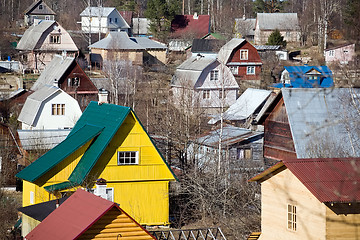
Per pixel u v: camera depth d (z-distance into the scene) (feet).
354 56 260.42
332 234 168.35
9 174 318.65
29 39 631.15
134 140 251.39
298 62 615.98
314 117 268.62
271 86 515.09
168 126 314.76
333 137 242.58
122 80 480.64
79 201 175.32
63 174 248.52
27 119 412.57
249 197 237.45
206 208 246.88
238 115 443.73
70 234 160.15
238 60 590.96
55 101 411.95
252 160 296.51
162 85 507.71
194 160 287.89
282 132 293.23
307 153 241.96
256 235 194.59
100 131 251.80
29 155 328.29
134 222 167.53
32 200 248.93
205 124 394.93
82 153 251.80
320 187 168.76
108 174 248.73
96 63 642.22
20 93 469.16
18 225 233.14
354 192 166.71
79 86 474.08
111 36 643.86
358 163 177.99
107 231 165.48
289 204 180.24
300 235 175.94
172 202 273.33
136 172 251.39
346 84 265.54
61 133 350.23
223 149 314.14
